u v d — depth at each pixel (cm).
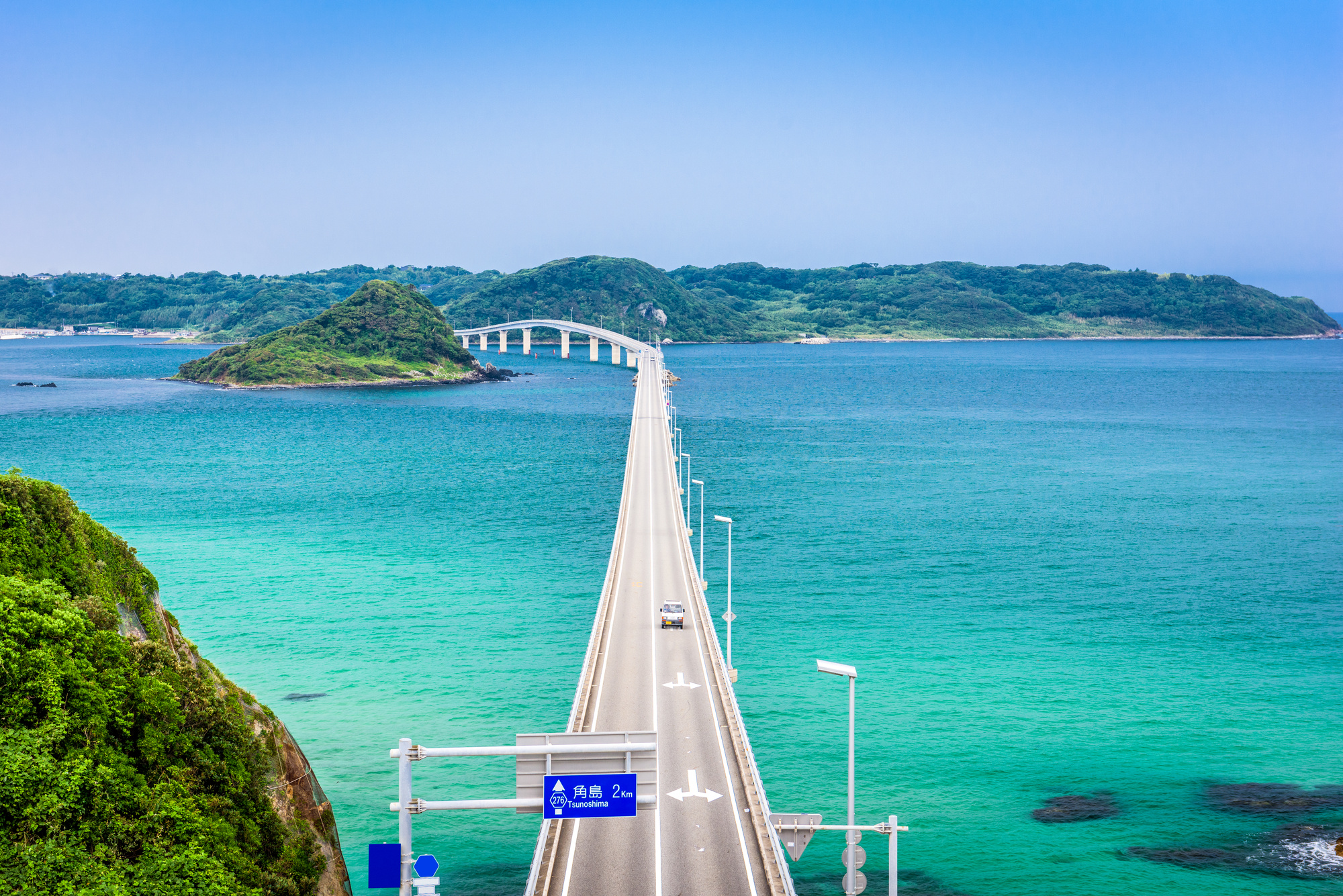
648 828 5169
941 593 11344
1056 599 11112
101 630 4747
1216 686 8500
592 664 7519
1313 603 11050
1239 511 16138
